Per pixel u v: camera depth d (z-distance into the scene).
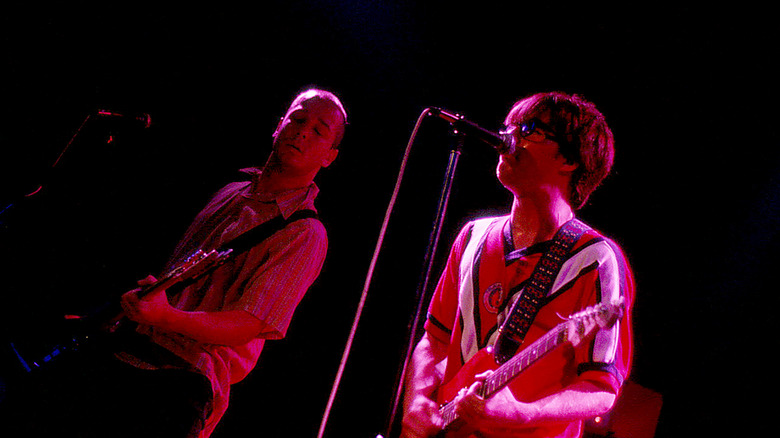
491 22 4.88
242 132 5.13
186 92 5.11
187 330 2.13
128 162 4.88
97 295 4.56
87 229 4.64
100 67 5.02
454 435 1.80
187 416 2.17
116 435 2.14
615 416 4.52
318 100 2.71
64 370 2.26
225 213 2.62
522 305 1.86
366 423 4.95
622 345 1.75
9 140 4.77
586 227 1.96
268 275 2.31
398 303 5.07
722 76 4.39
